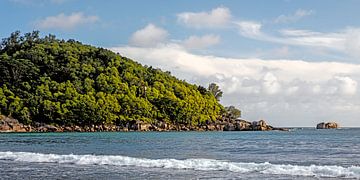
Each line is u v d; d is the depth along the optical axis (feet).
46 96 545.44
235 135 443.32
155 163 117.60
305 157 154.92
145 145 235.20
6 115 510.58
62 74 615.16
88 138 333.42
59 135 401.49
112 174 101.40
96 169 109.91
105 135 408.46
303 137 387.96
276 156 159.33
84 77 620.90
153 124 584.40
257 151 187.83
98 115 542.57
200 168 110.01
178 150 192.75
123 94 596.29
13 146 222.28
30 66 601.62
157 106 619.67
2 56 622.13
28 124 508.12
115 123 561.43
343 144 252.62
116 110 566.77
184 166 112.88
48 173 102.78
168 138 345.51
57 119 521.65
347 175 96.89
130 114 580.30
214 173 102.53
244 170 105.70
